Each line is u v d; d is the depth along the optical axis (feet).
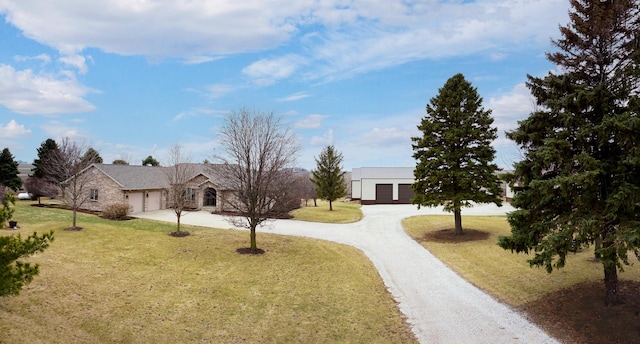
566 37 39.14
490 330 36.63
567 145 36.14
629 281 43.93
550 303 41.55
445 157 77.10
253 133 68.80
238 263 58.70
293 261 61.16
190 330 35.47
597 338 33.06
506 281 50.47
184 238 74.08
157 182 128.16
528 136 41.24
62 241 64.13
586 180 33.30
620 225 33.71
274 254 65.10
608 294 37.99
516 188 43.19
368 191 169.68
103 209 103.30
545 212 40.40
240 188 67.46
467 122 76.64
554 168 40.11
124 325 34.88
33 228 73.31
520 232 41.01
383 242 78.54
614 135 33.91
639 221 32.68
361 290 48.57
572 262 55.31
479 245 69.97
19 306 35.35
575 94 36.32
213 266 56.54
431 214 120.16
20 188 149.48
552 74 40.57
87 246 62.18
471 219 102.42
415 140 82.02
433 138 79.05
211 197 127.44
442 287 49.93
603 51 37.29
